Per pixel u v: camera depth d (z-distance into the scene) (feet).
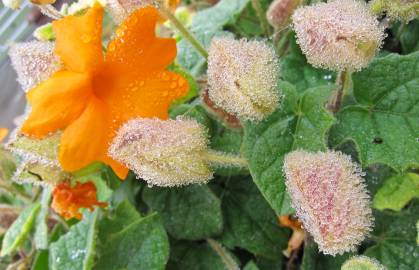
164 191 0.76
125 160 0.56
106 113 0.60
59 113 0.57
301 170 0.53
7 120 1.29
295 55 0.73
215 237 0.74
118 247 0.71
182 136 0.55
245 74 0.55
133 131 0.54
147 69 0.61
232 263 0.72
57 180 0.69
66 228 0.83
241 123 0.62
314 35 0.54
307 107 0.60
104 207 0.73
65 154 0.59
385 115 0.61
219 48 0.56
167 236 0.71
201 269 0.74
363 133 0.61
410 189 0.62
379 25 0.60
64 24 0.59
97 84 0.61
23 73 0.65
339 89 0.63
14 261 0.91
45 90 0.57
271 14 0.72
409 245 0.65
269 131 0.60
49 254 0.76
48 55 0.63
